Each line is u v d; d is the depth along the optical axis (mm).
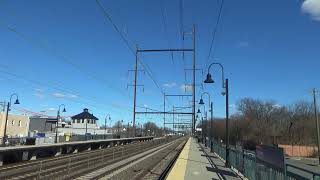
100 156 39938
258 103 127375
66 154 45062
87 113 161750
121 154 46688
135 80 82250
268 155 16219
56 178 21984
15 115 106812
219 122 126062
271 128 117938
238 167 25203
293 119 115688
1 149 31297
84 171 26047
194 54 61969
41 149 39188
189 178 22031
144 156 47656
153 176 26328
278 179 14461
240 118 125438
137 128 175125
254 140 115188
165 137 136750
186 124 144000
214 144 47406
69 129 150250
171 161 38750
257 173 18578
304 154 79812
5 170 23656
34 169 24922
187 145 71312
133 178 24719
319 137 74062
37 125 142375
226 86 32156
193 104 79000
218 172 25109
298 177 12250
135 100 83812
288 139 107750
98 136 86000
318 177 11719
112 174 26281
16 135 106562
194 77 74875
